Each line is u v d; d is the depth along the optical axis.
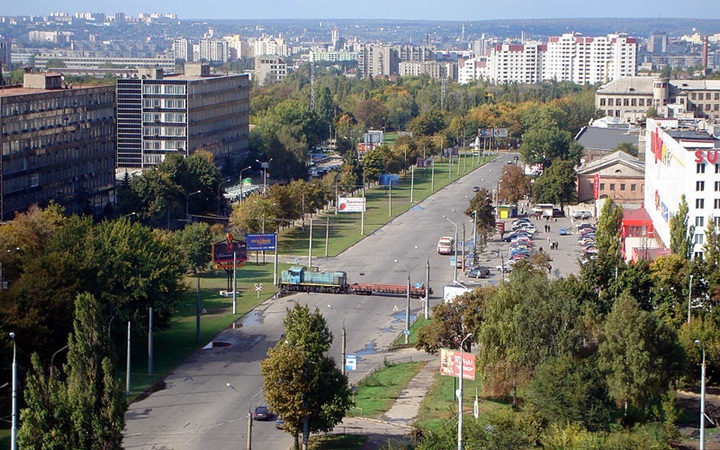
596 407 133.50
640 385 144.62
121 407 121.75
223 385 172.00
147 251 197.75
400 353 195.25
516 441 122.75
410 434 142.00
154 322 189.50
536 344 151.88
